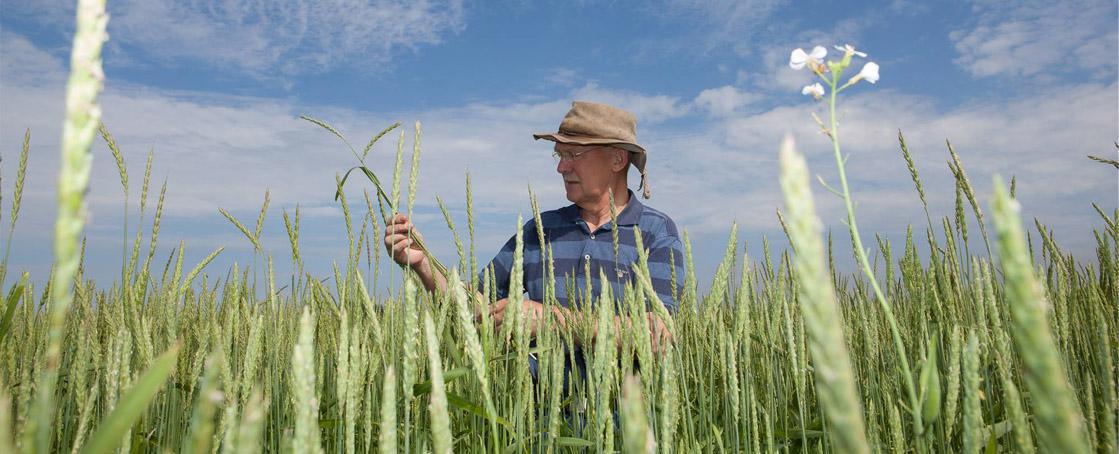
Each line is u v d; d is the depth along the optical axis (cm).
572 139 352
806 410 222
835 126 98
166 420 196
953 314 181
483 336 161
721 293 187
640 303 149
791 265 182
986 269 148
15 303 168
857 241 97
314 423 61
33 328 212
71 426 191
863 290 228
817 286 27
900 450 141
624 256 337
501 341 180
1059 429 26
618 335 174
